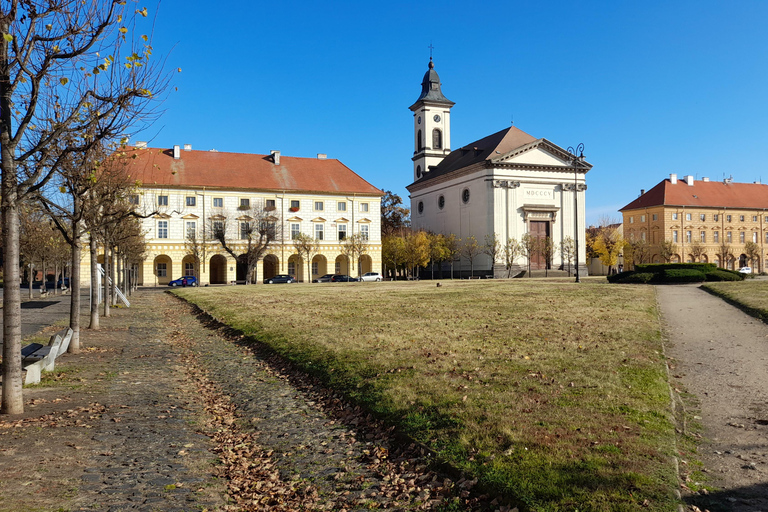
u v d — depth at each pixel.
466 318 20.70
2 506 5.84
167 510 6.03
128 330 22.69
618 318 19.55
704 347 14.23
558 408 8.49
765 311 19.75
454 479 6.64
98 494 6.32
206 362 15.66
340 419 9.61
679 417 8.43
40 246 43.31
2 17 8.25
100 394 11.23
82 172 15.45
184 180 74.75
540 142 84.50
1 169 8.88
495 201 82.50
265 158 84.25
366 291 40.53
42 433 8.45
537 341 14.70
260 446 8.50
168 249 74.25
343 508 6.26
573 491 5.80
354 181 85.56
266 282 75.62
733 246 109.88
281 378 13.18
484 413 8.39
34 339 18.67
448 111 102.81
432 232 97.38
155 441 8.41
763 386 10.12
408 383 10.55
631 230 112.94
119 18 9.27
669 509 5.38
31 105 8.88
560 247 85.62
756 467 6.53
